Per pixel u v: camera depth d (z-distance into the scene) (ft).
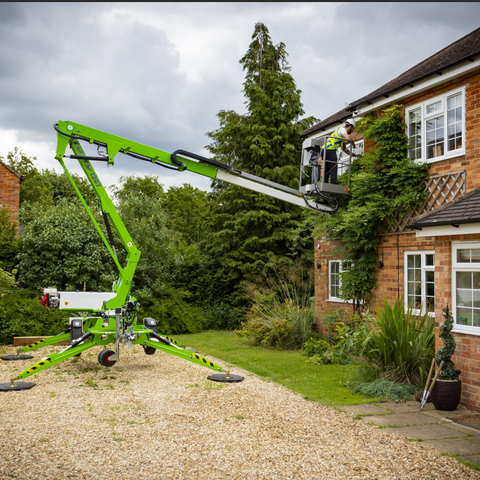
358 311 36.96
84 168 28.04
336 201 33.06
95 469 13.34
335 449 15.34
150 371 28.04
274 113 60.64
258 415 19.12
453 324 22.36
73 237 44.39
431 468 13.88
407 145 32.78
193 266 57.16
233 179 30.53
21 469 13.20
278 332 37.76
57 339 31.07
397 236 33.68
